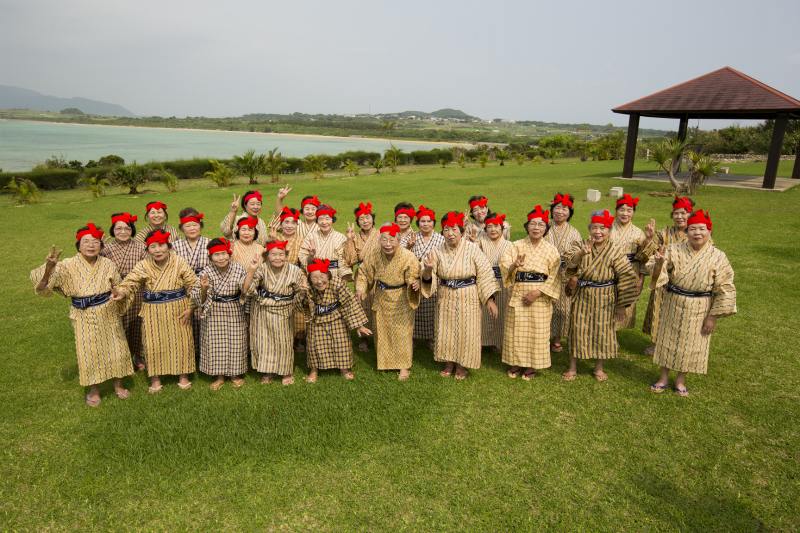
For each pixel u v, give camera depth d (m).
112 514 3.34
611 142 42.06
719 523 3.16
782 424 4.21
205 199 21.12
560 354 5.86
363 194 21.42
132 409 4.62
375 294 5.18
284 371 5.03
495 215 5.56
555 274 4.86
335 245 5.83
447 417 4.41
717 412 4.43
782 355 5.51
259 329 4.97
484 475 3.64
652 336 5.64
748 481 3.54
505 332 5.10
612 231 5.76
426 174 31.16
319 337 5.01
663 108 20.81
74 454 3.98
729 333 6.09
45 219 16.33
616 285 4.83
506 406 4.59
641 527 3.14
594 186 21.20
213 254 4.73
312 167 31.23
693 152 18.03
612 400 4.68
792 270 8.60
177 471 3.72
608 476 3.62
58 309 7.59
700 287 4.39
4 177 25.03
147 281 4.75
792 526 3.13
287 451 3.93
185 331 4.96
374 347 6.16
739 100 19.25
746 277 8.23
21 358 5.83
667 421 4.30
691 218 4.41
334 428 4.19
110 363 4.64
